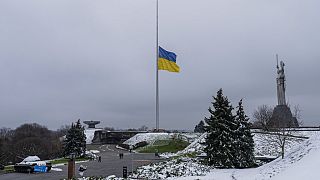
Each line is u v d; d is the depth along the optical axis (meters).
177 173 33.44
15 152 84.81
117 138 116.94
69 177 32.22
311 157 24.59
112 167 41.94
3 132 140.88
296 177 19.67
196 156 49.94
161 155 60.50
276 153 50.88
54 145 95.25
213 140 41.69
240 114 44.47
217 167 40.09
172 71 74.88
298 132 62.94
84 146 67.69
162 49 74.56
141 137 90.31
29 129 129.38
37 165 40.06
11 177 35.09
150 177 31.50
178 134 84.19
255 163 43.66
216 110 42.50
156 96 83.25
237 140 41.53
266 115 80.25
